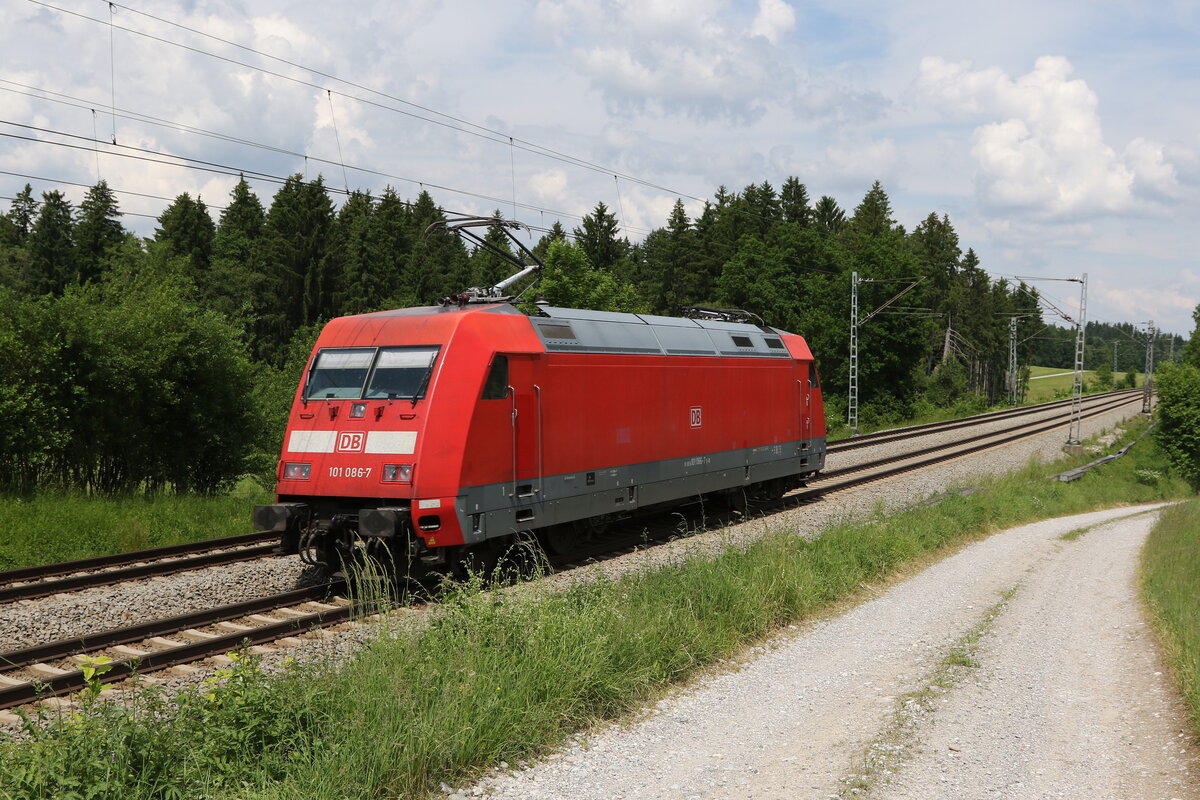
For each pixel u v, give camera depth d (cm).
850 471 2681
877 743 668
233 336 2205
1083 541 2139
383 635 755
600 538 1590
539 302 1416
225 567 1310
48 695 759
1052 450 4244
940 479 2723
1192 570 1576
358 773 539
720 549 1398
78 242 7112
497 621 780
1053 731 718
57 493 1738
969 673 877
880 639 1010
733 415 1814
